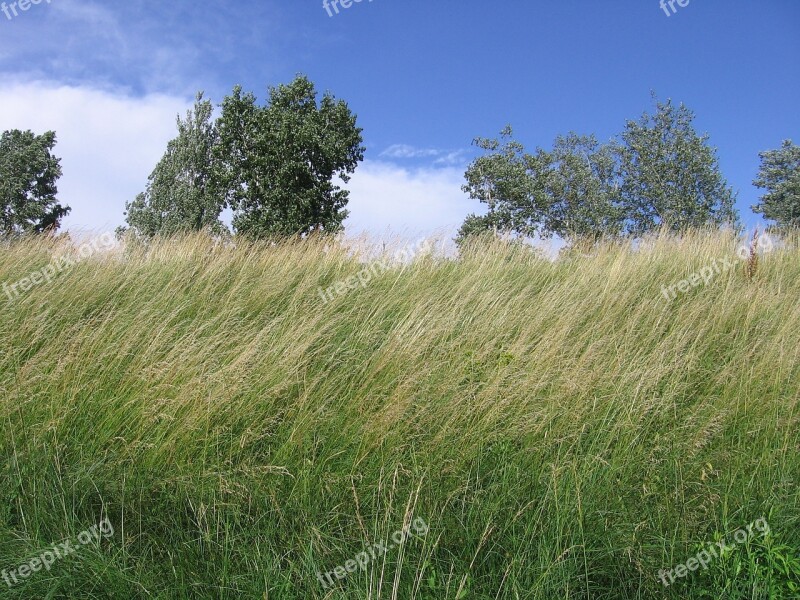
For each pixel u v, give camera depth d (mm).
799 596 3320
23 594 3035
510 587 3270
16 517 3541
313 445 4238
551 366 5062
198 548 3457
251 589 3172
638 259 8773
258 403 4555
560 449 4258
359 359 5324
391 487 3846
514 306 6523
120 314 5816
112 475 3875
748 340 6035
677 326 6156
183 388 4438
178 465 3939
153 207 29000
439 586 3262
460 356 5312
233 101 25797
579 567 3475
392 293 6980
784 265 9086
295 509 3727
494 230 9945
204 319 6023
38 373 4562
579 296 6969
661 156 25031
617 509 3834
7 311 5734
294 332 5402
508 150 26531
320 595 3193
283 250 8719
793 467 4371
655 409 4781
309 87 25844
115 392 4578
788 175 26547
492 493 3895
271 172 25078
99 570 3139
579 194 26719
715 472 4246
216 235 9117
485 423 4375
